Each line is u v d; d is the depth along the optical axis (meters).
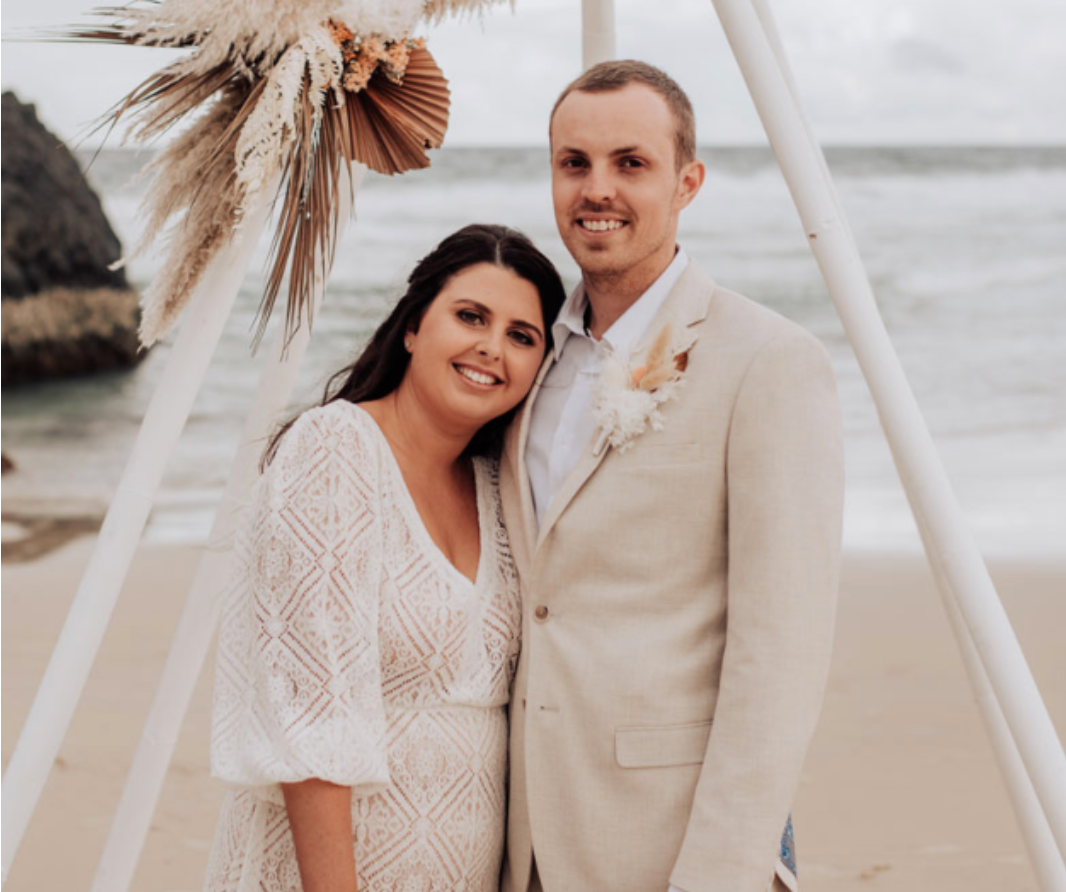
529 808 2.45
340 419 2.45
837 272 2.34
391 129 2.70
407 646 2.40
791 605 2.27
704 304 2.49
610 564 2.43
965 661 2.68
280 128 2.40
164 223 2.55
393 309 2.61
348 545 2.36
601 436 2.44
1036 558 8.99
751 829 2.23
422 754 2.41
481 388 2.50
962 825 4.80
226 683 2.37
